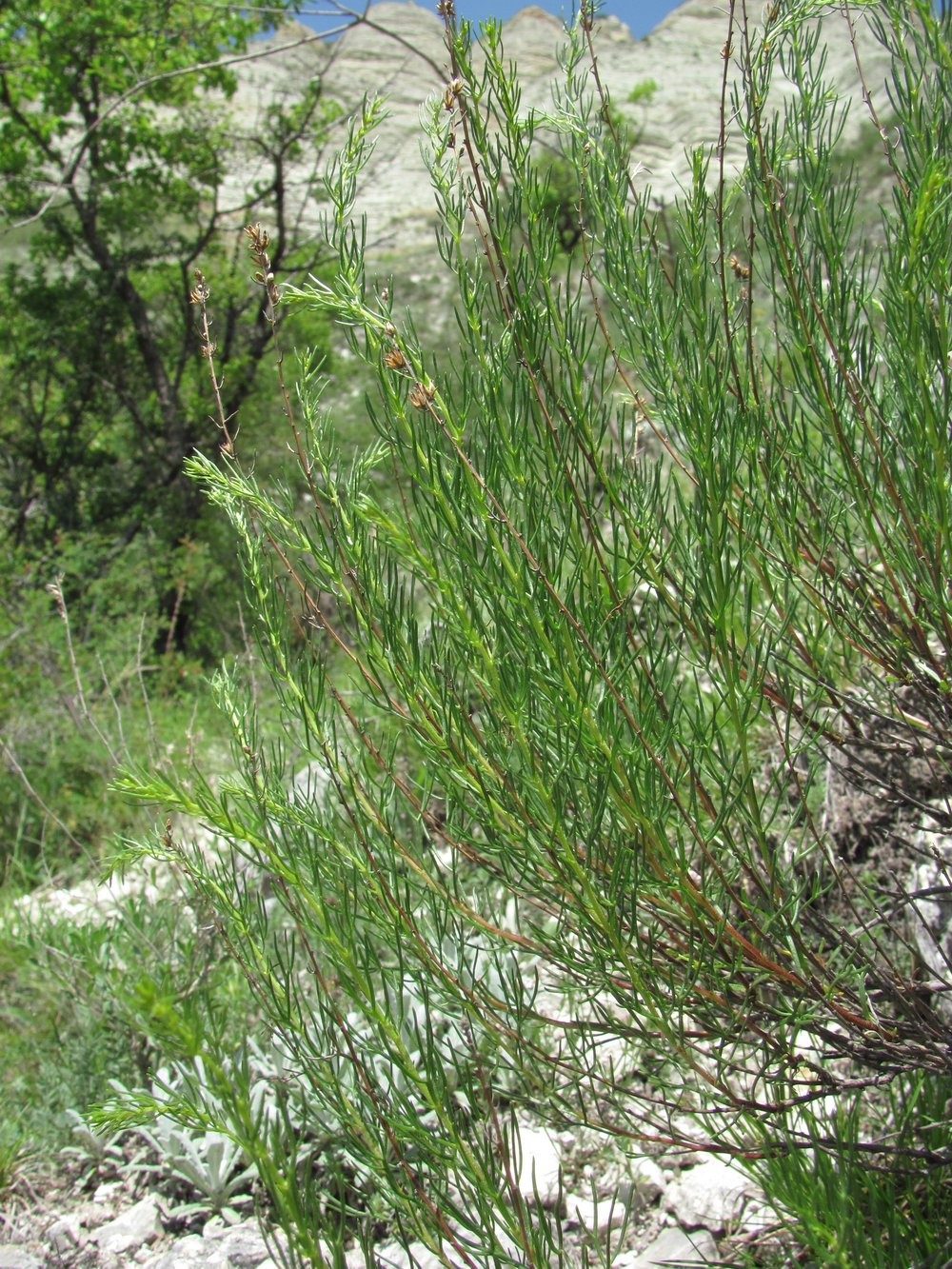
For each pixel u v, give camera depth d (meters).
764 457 1.83
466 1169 1.52
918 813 2.36
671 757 1.57
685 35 43.53
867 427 1.67
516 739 1.46
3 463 13.17
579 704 1.37
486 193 1.43
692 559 1.58
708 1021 1.72
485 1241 1.52
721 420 1.49
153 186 13.40
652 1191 2.24
